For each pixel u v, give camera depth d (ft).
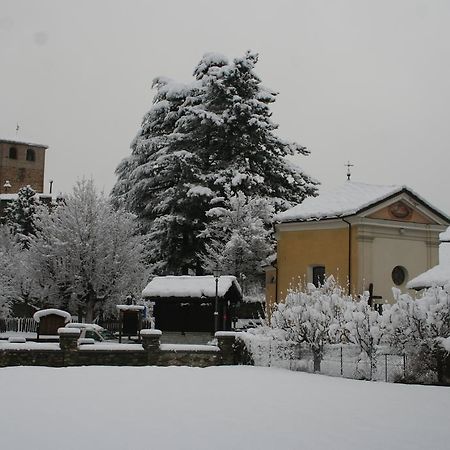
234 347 95.30
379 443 35.63
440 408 48.26
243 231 155.74
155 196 170.19
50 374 67.97
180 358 93.81
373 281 120.37
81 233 153.58
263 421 41.47
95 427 38.37
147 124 178.81
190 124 167.12
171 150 169.37
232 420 41.57
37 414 42.50
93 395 51.85
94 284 152.97
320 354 79.41
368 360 73.82
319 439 36.35
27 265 156.97
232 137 168.55
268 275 141.08
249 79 174.60
